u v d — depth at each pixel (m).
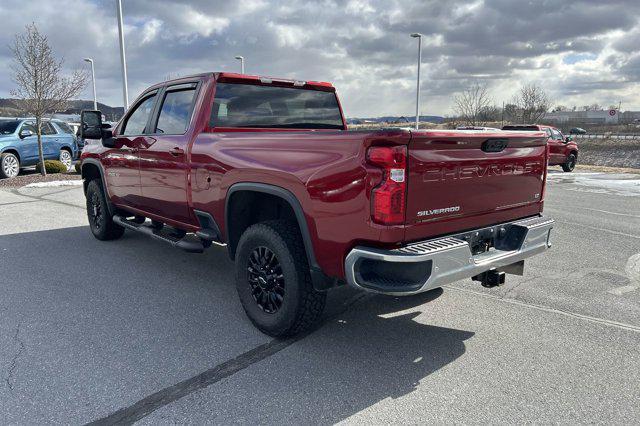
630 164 47.97
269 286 3.61
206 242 4.55
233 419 2.63
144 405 2.75
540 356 3.37
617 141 57.50
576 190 13.43
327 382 3.01
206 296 4.53
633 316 4.11
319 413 2.69
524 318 4.06
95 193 6.39
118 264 5.53
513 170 3.59
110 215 6.31
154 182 4.92
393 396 2.86
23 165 14.84
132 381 3.01
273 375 3.09
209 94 4.35
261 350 3.44
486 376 3.10
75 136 17.86
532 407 2.75
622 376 3.11
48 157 15.90
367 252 2.88
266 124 4.74
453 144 3.05
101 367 3.18
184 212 4.59
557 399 2.84
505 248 3.59
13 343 3.52
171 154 4.54
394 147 2.79
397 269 2.87
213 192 4.06
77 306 4.25
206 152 4.08
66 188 12.39
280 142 3.41
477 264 3.17
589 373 3.14
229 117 4.47
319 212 3.13
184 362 3.26
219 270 5.34
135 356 3.33
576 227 7.95
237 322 3.94
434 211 3.04
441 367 3.21
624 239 7.05
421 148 2.89
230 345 3.51
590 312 4.20
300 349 3.46
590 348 3.50
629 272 5.40
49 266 5.43
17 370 3.13
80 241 6.59
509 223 3.66
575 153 19.92
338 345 3.53
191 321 3.95
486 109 38.84
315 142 3.16
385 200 2.80
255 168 3.55
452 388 2.95
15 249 6.16
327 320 3.99
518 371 3.16
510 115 44.66
